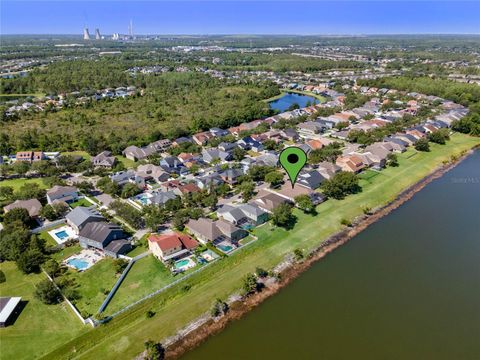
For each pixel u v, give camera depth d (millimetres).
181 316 58719
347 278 70188
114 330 55500
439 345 54656
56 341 53344
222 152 129750
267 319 59375
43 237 81250
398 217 94438
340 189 100688
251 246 77375
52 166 116938
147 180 110938
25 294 63094
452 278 70625
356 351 53312
